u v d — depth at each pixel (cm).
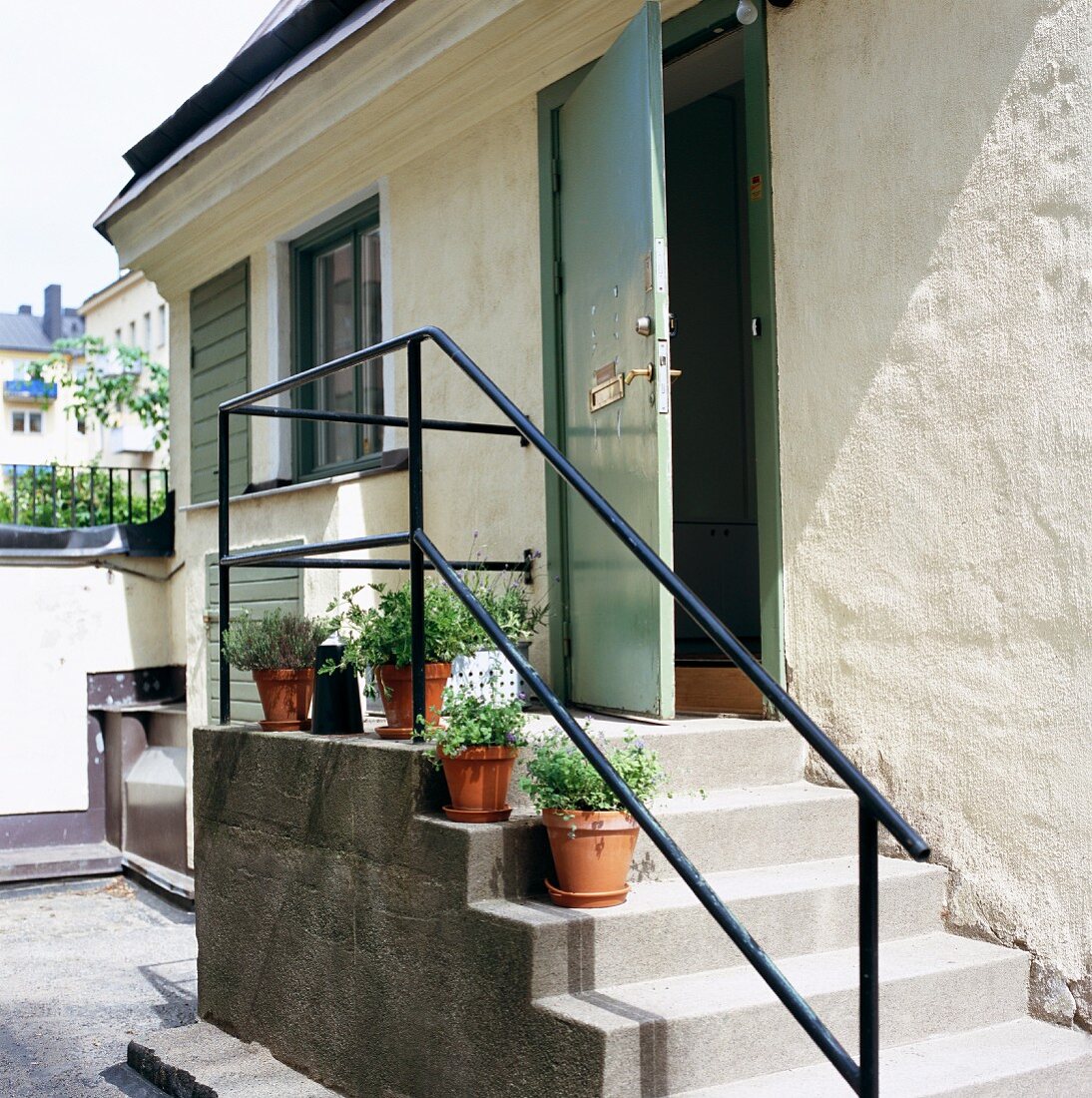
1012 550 388
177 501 975
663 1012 299
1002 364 392
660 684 456
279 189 760
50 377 1795
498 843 339
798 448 462
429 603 409
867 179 438
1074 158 373
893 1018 336
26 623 947
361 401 739
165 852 877
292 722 458
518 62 583
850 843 411
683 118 719
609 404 497
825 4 456
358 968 383
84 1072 487
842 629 443
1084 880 364
